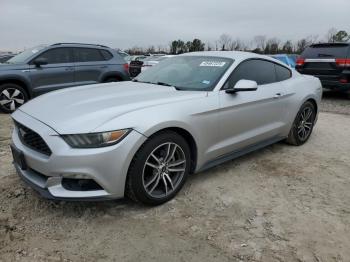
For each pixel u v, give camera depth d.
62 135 2.78
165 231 2.88
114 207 3.23
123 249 2.64
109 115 2.93
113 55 8.90
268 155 4.81
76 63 8.17
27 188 3.53
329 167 4.42
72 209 3.17
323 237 2.85
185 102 3.38
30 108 3.36
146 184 3.13
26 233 2.79
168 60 4.75
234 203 3.37
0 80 7.23
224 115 3.73
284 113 4.75
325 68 9.59
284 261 2.55
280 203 3.41
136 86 3.99
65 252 2.58
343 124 6.91
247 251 2.65
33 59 7.62
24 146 3.12
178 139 3.29
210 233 2.87
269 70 4.64
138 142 2.92
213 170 4.18
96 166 2.78
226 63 4.09
